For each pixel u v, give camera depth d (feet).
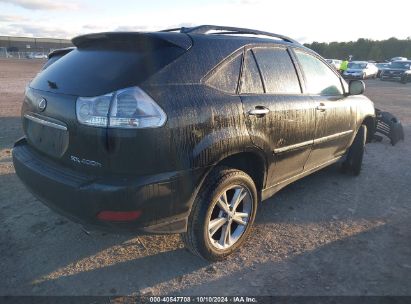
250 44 10.34
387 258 10.32
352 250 10.69
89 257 9.95
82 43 9.88
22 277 9.07
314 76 13.17
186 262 9.90
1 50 249.34
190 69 8.55
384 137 26.21
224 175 9.18
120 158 7.57
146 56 8.20
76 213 8.03
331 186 15.79
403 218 12.89
